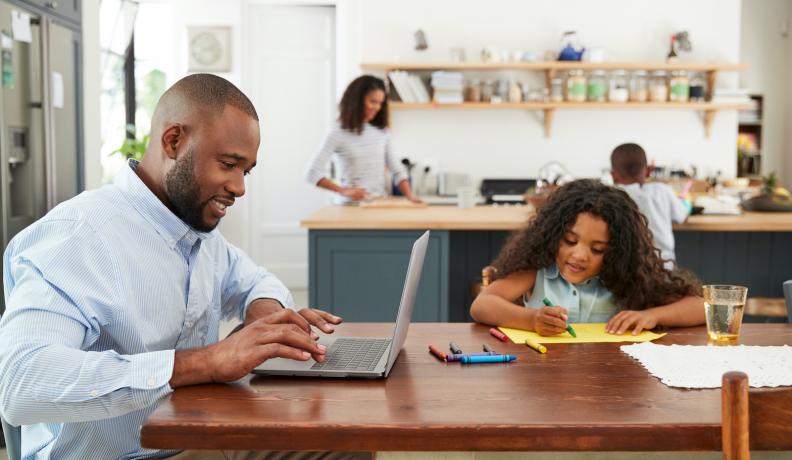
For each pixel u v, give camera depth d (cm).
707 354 142
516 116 632
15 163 345
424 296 356
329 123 671
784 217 377
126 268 135
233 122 133
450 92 604
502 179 623
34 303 120
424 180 627
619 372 133
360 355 144
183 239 143
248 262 181
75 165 399
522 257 190
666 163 636
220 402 116
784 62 792
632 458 115
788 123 787
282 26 662
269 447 106
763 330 169
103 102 639
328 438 105
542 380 128
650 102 611
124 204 138
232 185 136
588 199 183
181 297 145
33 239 129
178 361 123
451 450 105
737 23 628
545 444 105
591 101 614
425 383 127
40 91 355
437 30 624
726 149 637
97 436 135
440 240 355
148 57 658
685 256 398
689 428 105
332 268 357
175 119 133
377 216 375
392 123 632
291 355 123
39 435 139
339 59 641
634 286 183
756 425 94
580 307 189
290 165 675
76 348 121
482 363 141
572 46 606
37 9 350
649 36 628
